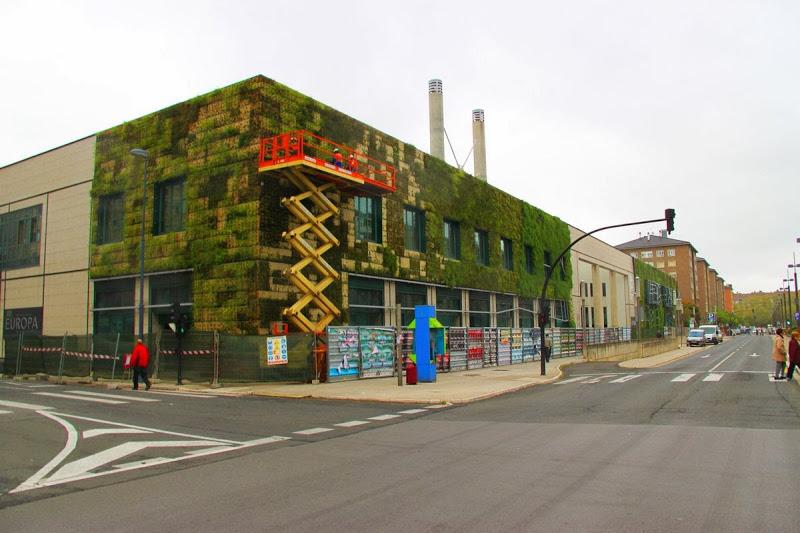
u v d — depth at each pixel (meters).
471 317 39.41
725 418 12.53
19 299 34.72
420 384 22.91
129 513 6.45
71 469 8.67
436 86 44.12
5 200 36.50
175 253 26.44
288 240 24.28
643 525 5.66
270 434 11.77
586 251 61.91
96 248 30.34
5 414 14.33
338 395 18.86
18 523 6.14
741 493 6.71
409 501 6.68
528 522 5.80
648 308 88.12
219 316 24.45
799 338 21.52
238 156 24.91
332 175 24.92
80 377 25.73
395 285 31.75
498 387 21.42
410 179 33.41
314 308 26.03
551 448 9.65
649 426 11.71
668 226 25.17
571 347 48.88
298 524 5.94
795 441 9.83
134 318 28.45
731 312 197.50
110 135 30.61
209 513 6.39
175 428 12.47
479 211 40.44
